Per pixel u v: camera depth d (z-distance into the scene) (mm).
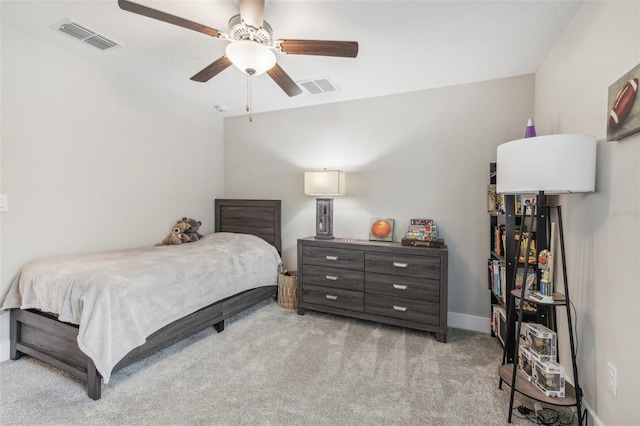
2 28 2174
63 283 1963
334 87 3092
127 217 3068
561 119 2078
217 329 2758
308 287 3182
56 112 2498
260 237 3906
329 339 2619
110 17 2029
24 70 2297
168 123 3477
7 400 1771
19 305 2188
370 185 3377
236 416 1656
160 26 2123
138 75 2979
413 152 3174
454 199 3012
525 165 1560
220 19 1986
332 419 1639
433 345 2531
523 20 1939
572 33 1907
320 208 3379
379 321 2859
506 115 2812
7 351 2244
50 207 2477
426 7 1827
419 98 3143
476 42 2215
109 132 2889
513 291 1853
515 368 1628
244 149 4145
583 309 1706
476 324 2900
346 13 1883
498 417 1662
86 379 1839
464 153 2967
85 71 2680
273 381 1987
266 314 3215
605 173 1501
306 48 1811
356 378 2025
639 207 1239
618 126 1331
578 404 1529
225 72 2844
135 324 1974
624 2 1349
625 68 1340
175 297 2305
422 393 1867
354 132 3459
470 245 2951
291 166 3844
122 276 2016
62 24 2135
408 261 2734
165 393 1855
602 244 1519
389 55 2420
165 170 3463
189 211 3777
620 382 1347
